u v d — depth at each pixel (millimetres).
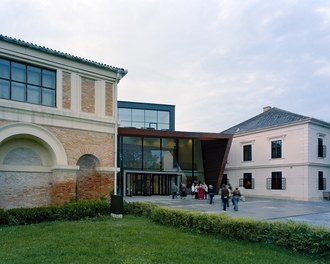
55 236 9469
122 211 14180
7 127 13930
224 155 30125
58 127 15688
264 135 33281
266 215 16031
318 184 29625
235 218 9828
